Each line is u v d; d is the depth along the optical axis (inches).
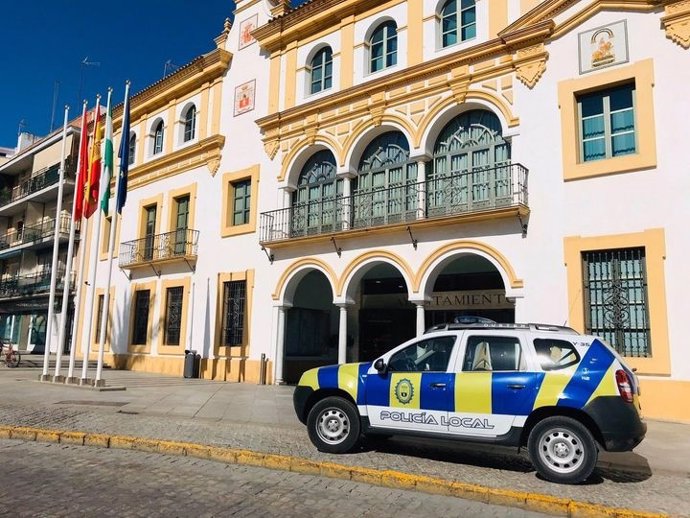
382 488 256.2
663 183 445.1
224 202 791.1
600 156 486.9
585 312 470.0
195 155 847.7
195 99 877.2
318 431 309.6
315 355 776.3
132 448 329.1
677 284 428.8
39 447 332.8
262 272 722.8
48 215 1302.9
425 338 298.7
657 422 414.9
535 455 260.4
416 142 595.2
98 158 671.1
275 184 730.8
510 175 515.5
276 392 595.2
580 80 495.5
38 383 633.0
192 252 820.0
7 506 216.7
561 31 511.2
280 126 735.1
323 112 690.2
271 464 289.3
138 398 523.8
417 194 585.0
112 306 951.0
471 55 560.4
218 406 480.7
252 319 724.0
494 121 562.3
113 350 927.0
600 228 469.1
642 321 447.2
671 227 437.4
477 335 286.7
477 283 639.1
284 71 750.5
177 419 412.2
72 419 402.6
